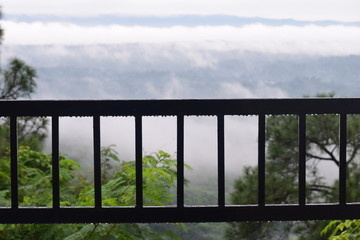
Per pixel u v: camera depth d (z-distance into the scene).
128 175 3.49
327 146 14.55
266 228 13.73
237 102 2.85
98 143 2.86
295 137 14.38
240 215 2.94
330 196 14.41
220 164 2.90
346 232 3.53
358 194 12.36
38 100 2.83
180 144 2.88
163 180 3.45
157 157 3.52
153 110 2.84
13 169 2.88
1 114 2.83
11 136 2.86
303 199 2.96
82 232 3.27
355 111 2.91
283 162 14.49
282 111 2.88
